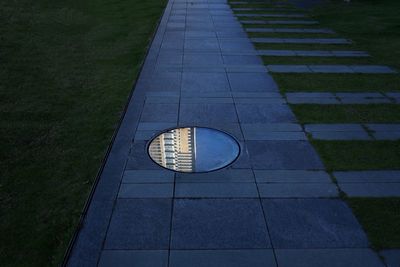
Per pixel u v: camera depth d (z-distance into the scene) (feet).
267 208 18.42
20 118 25.86
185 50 39.83
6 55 36.73
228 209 18.31
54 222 17.31
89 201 18.57
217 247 16.19
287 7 59.31
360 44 42.19
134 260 15.56
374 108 28.04
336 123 26.00
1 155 21.93
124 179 20.21
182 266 15.30
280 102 28.86
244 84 31.94
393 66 35.94
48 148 22.72
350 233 16.94
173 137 24.20
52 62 35.99
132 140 23.70
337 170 21.12
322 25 49.65
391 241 16.49
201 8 58.08
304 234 16.90
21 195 18.94
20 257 15.56
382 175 20.74
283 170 21.13
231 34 45.44
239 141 23.81
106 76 33.27
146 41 42.68
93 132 24.50
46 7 55.06
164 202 18.71
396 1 62.80
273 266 15.34
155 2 61.41
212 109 27.73
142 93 29.99
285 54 38.99
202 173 20.75
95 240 16.46
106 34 45.14
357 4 60.85
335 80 32.86
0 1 55.77
